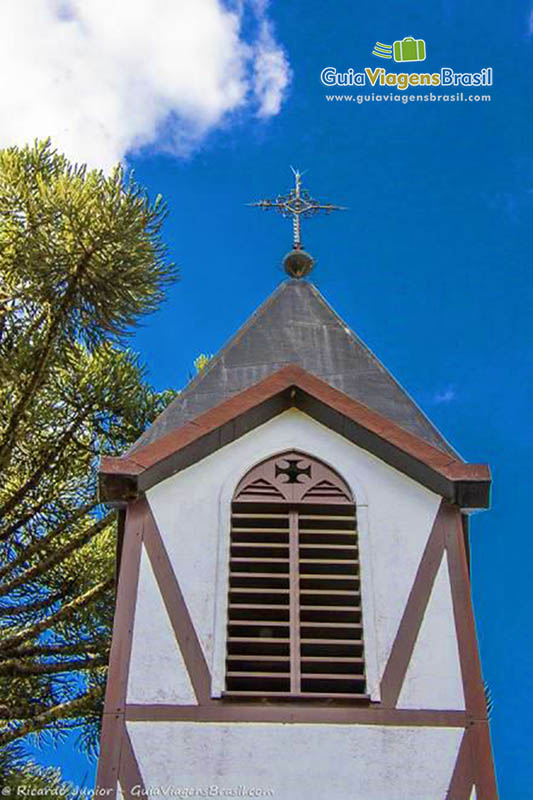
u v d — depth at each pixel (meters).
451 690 8.85
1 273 12.12
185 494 10.08
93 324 12.12
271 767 8.38
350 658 9.08
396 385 11.74
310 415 10.70
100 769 8.35
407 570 9.62
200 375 11.73
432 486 10.20
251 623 9.23
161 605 9.30
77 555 13.13
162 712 8.65
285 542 9.84
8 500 12.98
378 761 8.45
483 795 8.30
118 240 11.88
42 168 12.64
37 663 12.26
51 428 13.15
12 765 11.84
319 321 12.77
